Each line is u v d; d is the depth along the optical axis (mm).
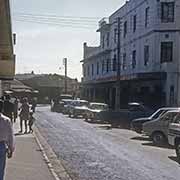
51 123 41688
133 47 56094
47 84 112500
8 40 16703
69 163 16766
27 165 15609
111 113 37938
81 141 25422
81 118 52250
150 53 48781
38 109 76562
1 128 9031
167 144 24234
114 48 65688
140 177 13938
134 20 56031
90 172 14789
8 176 13266
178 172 15078
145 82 49938
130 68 57125
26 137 26250
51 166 15547
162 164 16906
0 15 11648
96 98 74188
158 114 27234
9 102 26297
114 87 63375
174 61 46188
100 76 74438
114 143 24672
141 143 24953
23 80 113625
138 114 35438
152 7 48500
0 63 28812
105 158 18344
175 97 44844
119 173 14648
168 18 47031
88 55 83375
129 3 58469
